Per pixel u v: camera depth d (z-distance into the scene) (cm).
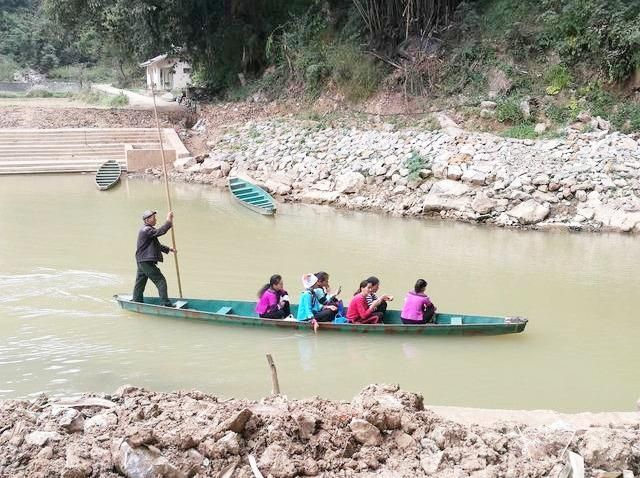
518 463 443
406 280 1190
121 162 2480
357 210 1820
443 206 1717
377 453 459
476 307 1047
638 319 992
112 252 1368
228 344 887
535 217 1611
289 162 2194
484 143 1952
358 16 2597
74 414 495
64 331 929
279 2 2936
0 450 455
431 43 2412
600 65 2075
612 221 1564
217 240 1478
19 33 5278
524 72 2192
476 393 748
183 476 426
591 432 478
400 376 793
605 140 1844
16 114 2741
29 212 1747
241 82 2975
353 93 2483
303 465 440
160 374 793
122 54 3091
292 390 754
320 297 954
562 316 1006
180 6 2814
